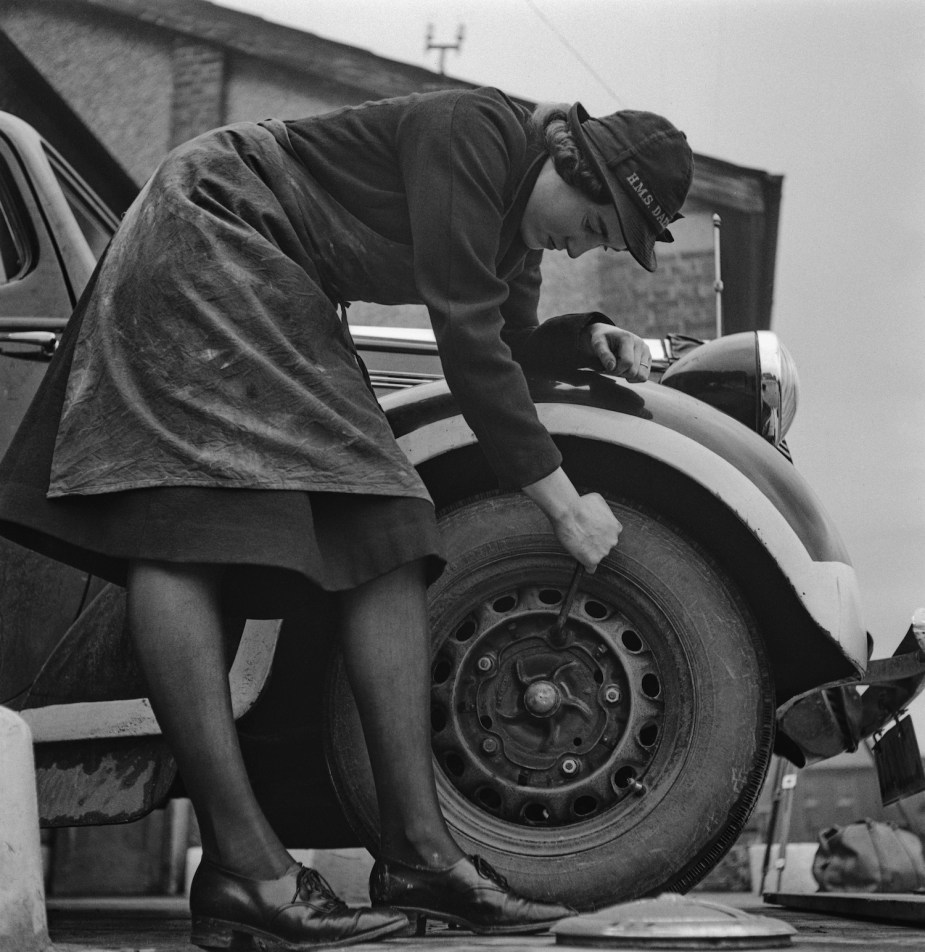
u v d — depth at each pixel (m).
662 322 6.05
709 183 7.47
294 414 1.45
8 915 1.29
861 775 4.51
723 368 1.99
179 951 1.43
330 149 1.62
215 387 1.44
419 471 1.79
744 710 1.70
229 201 1.54
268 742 1.94
